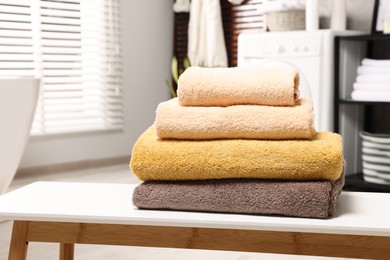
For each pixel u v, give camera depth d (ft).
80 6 11.83
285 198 2.60
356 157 9.68
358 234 2.43
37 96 6.53
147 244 2.65
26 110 6.34
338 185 2.79
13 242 2.77
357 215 2.64
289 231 2.50
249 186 2.68
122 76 12.88
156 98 13.73
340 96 9.15
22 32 10.92
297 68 9.14
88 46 12.16
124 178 10.85
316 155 2.61
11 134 6.24
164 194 2.74
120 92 12.83
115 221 2.62
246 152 2.67
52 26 11.35
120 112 12.89
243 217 2.62
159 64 13.74
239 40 9.94
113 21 12.57
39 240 2.75
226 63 12.49
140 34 13.23
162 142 2.80
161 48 13.75
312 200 2.57
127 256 5.93
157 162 2.73
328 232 2.44
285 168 2.63
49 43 11.33
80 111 11.97
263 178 2.72
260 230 2.54
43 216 2.66
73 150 11.97
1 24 10.62
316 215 2.57
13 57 10.85
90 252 6.07
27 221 2.76
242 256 5.90
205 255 5.96
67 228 2.72
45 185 3.42
